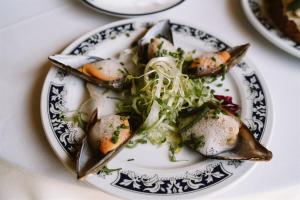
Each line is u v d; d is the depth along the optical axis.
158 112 0.35
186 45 0.42
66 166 0.30
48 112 0.33
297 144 0.34
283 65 0.42
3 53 0.39
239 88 0.38
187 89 0.37
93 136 0.31
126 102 0.36
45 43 0.41
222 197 0.30
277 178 0.32
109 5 0.44
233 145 0.32
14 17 0.43
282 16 0.44
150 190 0.29
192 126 0.33
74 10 0.45
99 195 0.31
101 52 0.40
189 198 0.29
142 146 0.33
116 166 0.31
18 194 0.31
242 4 0.46
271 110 0.36
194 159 0.33
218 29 0.45
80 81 0.37
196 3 0.48
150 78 0.37
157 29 0.42
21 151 0.32
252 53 0.43
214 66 0.38
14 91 0.36
